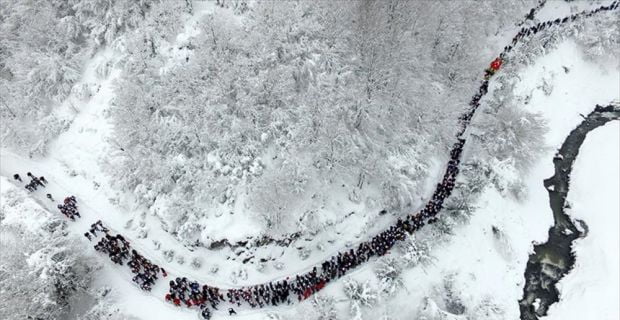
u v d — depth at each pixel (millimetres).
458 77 40250
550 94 44500
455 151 37844
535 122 37406
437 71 40156
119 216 32250
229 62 33625
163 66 34344
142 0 37594
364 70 35000
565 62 46500
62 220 31047
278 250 30281
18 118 35781
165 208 30781
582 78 46719
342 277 29578
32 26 37375
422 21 37938
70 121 36250
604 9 50688
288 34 34688
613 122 43312
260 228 29906
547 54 45938
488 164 36031
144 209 32000
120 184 32188
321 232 30797
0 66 37781
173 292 28281
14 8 37844
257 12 35625
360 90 33500
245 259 30000
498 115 38156
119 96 32938
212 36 34188
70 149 35281
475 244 32875
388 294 28891
